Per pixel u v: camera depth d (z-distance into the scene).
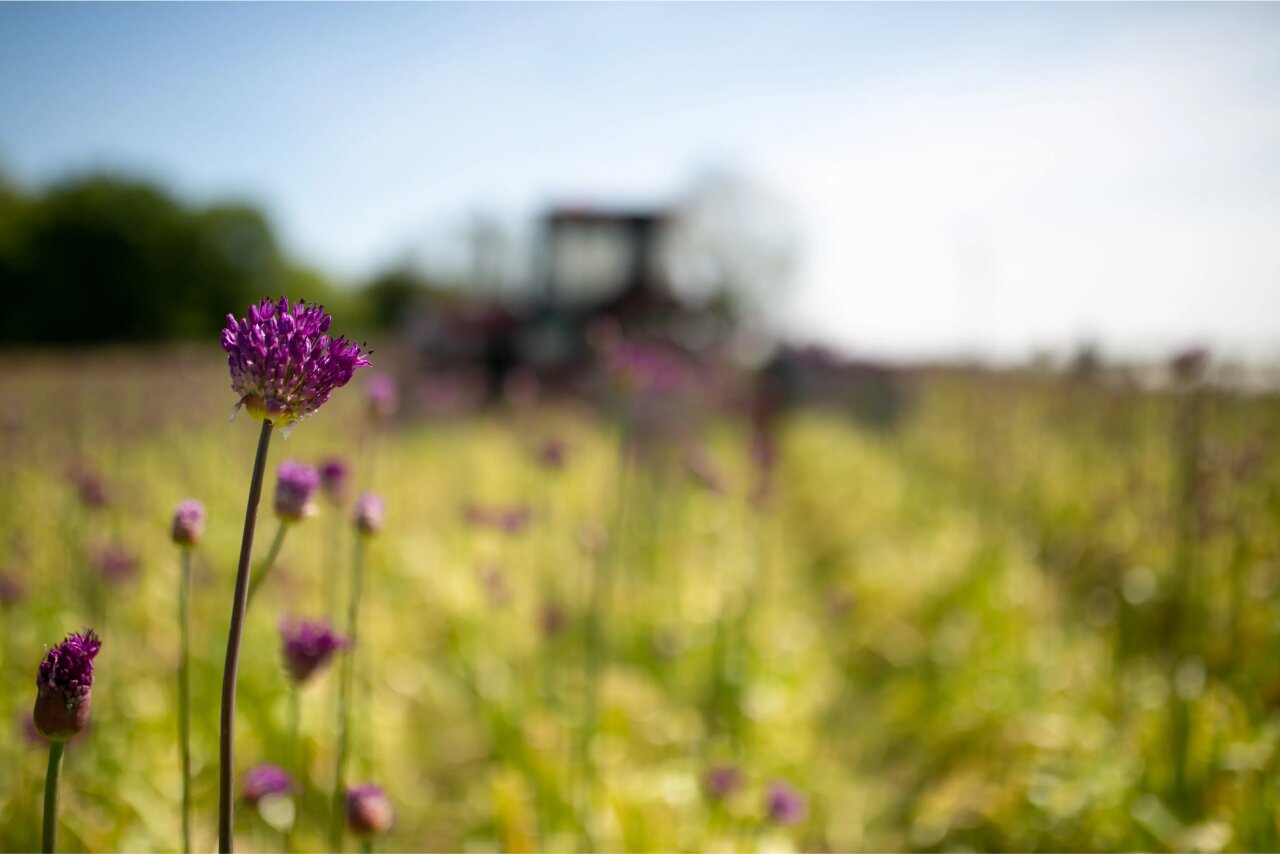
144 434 7.22
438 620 5.04
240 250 41.38
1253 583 4.35
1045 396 8.59
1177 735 3.11
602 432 10.76
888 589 5.93
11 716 3.13
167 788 3.06
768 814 2.84
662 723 3.95
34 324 34.88
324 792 3.12
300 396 1.05
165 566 4.70
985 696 4.27
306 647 1.68
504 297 26.12
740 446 9.77
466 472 7.79
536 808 3.30
